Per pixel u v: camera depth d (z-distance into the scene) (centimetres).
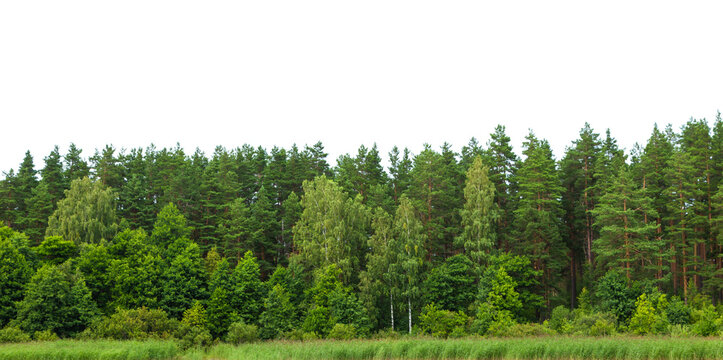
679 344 3400
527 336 4338
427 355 3538
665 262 6216
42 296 4794
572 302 6775
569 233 7294
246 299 5653
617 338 3900
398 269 6175
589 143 7506
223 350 4225
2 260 5131
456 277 6019
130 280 5578
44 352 3406
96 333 4659
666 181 6341
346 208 6794
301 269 6456
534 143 7538
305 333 5162
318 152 9625
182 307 5484
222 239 7912
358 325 5353
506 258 6106
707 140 6719
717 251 6297
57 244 5988
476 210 6384
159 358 3856
